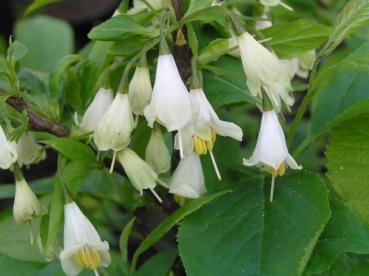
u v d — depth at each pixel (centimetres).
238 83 24
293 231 20
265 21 25
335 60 33
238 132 20
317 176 21
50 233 20
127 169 21
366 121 22
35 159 23
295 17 27
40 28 41
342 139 22
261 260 19
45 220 20
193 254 20
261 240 20
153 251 31
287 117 42
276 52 23
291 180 21
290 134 23
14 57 22
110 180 30
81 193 30
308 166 30
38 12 57
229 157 26
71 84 23
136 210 29
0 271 26
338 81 25
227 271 19
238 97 24
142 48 21
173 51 22
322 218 19
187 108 19
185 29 22
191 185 22
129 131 20
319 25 22
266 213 21
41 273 26
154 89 19
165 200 25
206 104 20
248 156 37
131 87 20
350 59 21
